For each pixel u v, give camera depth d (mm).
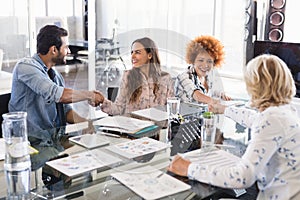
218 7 3551
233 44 3432
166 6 3980
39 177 1446
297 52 2641
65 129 2039
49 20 4434
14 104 2307
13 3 4207
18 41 4258
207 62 2348
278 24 3121
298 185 1320
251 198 1635
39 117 2307
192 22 3771
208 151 1647
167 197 1280
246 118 1956
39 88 2209
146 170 1476
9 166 1499
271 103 1401
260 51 2865
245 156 1352
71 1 4512
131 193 1311
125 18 4465
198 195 1296
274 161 1371
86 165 1542
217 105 2234
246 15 3273
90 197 1313
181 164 1471
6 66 4195
